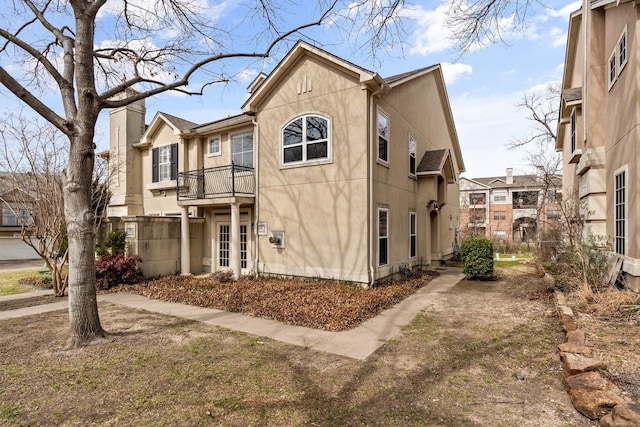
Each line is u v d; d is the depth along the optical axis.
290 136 10.73
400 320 6.62
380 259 10.11
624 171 6.96
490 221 40.72
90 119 5.42
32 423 3.23
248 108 11.30
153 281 10.94
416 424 3.15
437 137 16.67
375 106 9.81
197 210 13.67
